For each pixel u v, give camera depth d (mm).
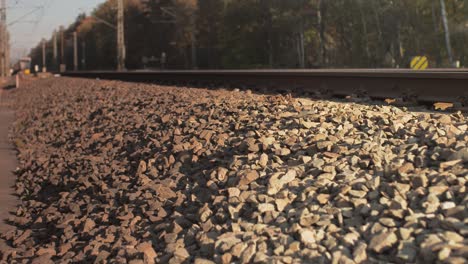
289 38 68188
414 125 6234
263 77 16594
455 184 4223
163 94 14703
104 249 5398
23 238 6746
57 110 19531
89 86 26562
